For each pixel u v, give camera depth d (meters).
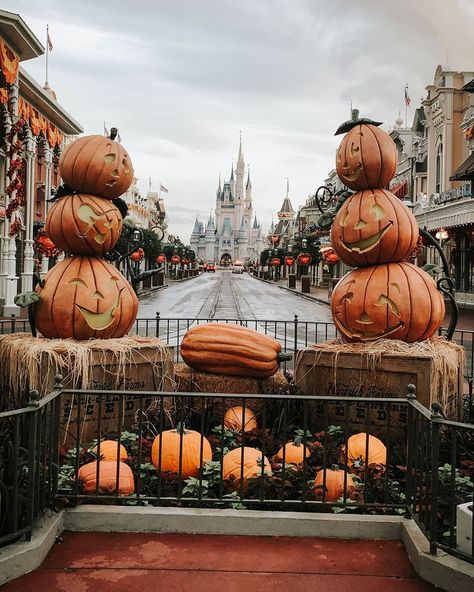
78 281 6.48
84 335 6.47
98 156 6.66
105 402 6.21
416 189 42.00
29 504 3.85
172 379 6.77
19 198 22.59
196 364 7.02
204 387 6.94
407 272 6.67
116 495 4.44
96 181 6.68
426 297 6.56
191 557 3.91
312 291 50.31
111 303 6.52
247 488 4.72
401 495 4.69
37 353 5.95
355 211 6.72
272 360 6.85
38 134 28.66
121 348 6.23
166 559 3.88
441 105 37.25
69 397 5.96
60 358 5.94
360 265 6.88
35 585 3.55
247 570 3.77
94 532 4.27
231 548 4.06
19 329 16.31
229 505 4.58
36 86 26.48
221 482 4.43
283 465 4.46
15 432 3.91
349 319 6.72
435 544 3.74
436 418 3.81
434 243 7.60
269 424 6.71
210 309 28.41
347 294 6.74
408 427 4.41
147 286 49.38
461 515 3.71
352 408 6.35
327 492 4.67
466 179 31.30
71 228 6.49
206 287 59.44
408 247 6.69
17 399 6.20
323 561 3.91
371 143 6.70
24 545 3.76
